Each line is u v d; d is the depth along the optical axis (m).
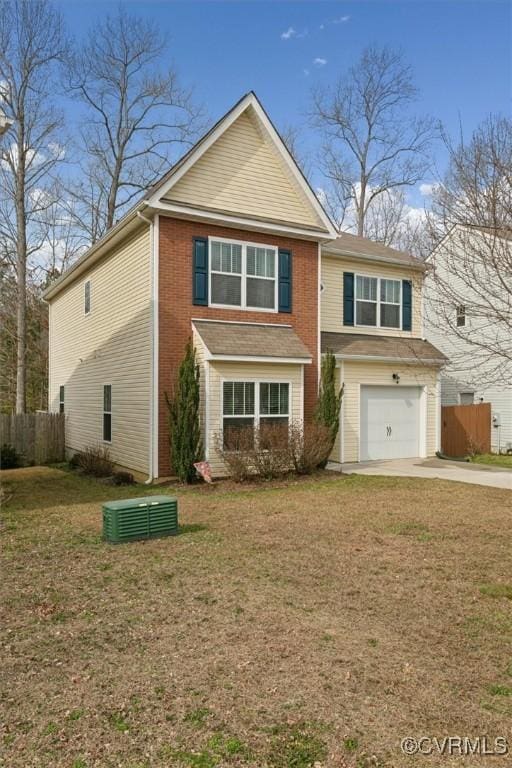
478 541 6.93
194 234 12.42
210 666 3.71
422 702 3.29
